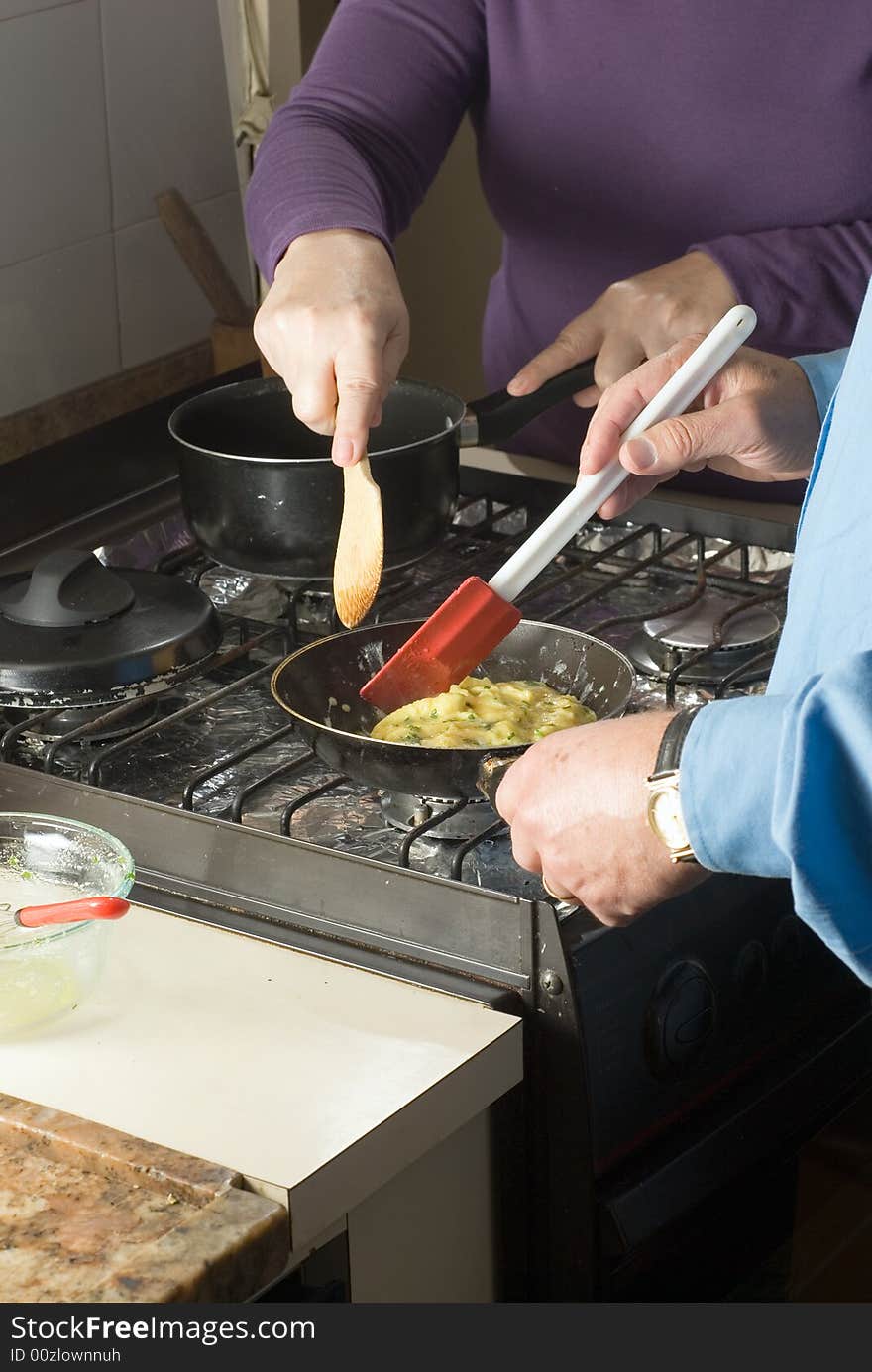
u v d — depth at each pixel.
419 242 2.50
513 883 0.99
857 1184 1.20
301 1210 0.76
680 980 0.97
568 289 1.70
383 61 1.59
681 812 0.75
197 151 1.65
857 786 0.68
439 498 1.34
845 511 0.81
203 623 1.25
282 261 1.37
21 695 1.17
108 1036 0.88
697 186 1.58
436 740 1.06
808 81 1.50
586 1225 0.93
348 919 0.96
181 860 1.01
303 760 1.05
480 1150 0.92
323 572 1.32
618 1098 0.95
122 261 1.59
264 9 1.66
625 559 1.50
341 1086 0.83
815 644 0.83
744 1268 1.10
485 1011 0.89
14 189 1.46
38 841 0.97
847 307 1.50
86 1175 0.79
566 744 0.85
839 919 0.70
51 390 1.55
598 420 1.10
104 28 1.50
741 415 1.08
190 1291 0.71
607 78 1.57
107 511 1.52
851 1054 1.13
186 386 1.69
